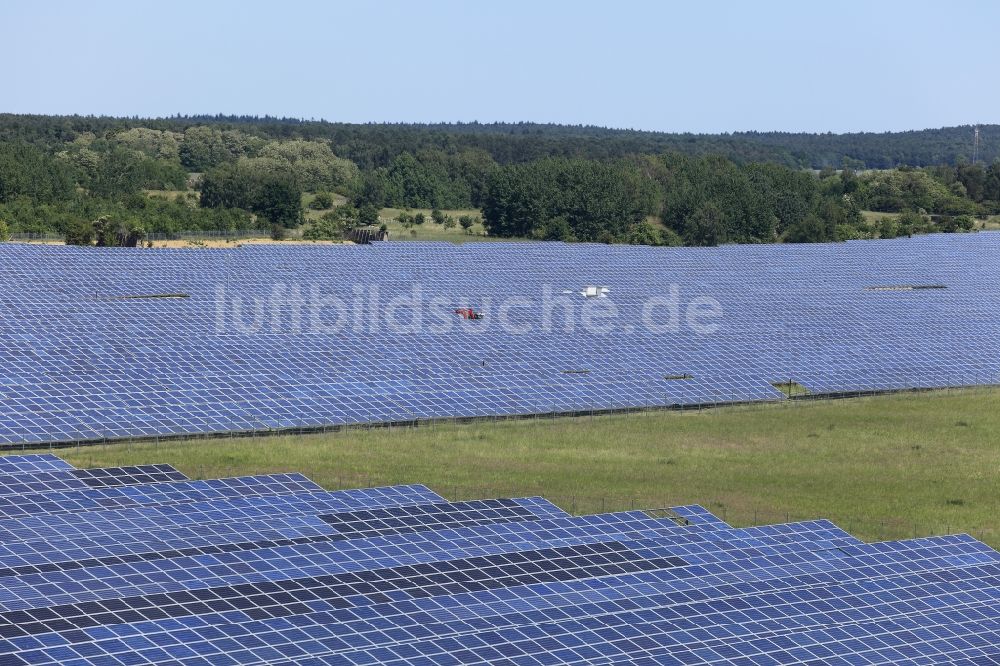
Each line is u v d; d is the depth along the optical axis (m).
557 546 73.12
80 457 93.88
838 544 75.81
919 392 126.00
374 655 59.25
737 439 108.56
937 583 71.12
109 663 56.69
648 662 60.44
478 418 108.44
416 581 67.19
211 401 104.94
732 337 134.12
